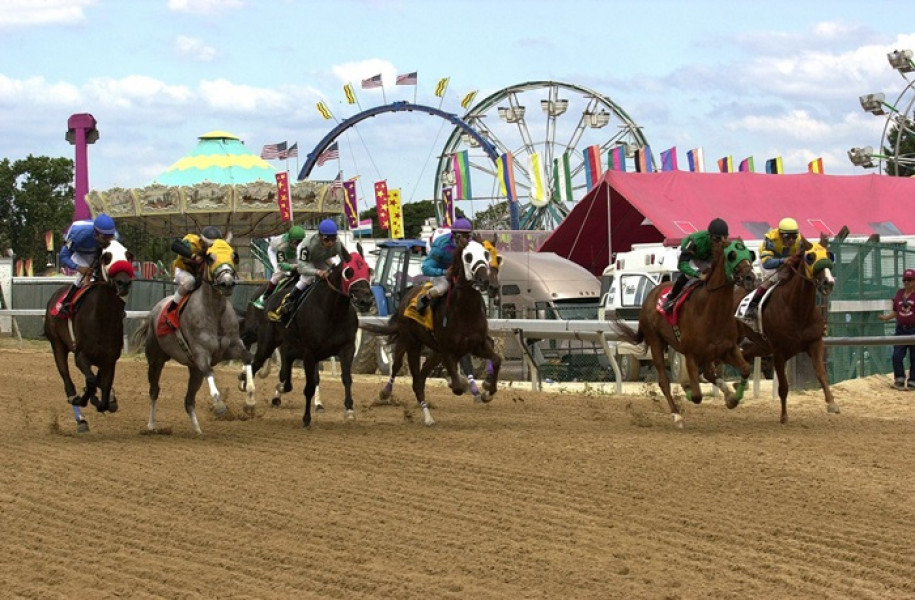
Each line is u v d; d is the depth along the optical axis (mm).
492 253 12750
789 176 30016
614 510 8375
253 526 8086
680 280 12969
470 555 7156
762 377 20078
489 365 14703
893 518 8070
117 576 6844
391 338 15234
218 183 45562
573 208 29359
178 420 14414
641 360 20609
